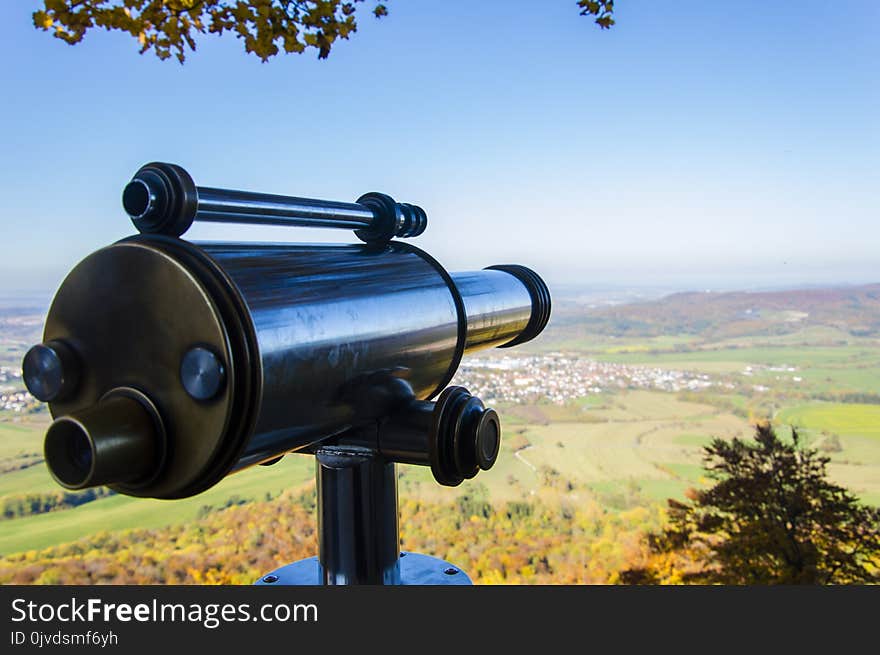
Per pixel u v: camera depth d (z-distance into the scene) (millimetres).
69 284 635
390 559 918
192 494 623
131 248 608
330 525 904
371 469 897
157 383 601
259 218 803
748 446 7988
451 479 873
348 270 848
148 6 1694
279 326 675
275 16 1792
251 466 735
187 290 585
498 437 924
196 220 744
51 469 559
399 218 1011
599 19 1983
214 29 1793
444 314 987
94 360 628
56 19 1646
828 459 7852
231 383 574
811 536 7449
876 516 7262
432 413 866
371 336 813
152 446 594
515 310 1279
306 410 728
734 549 7676
